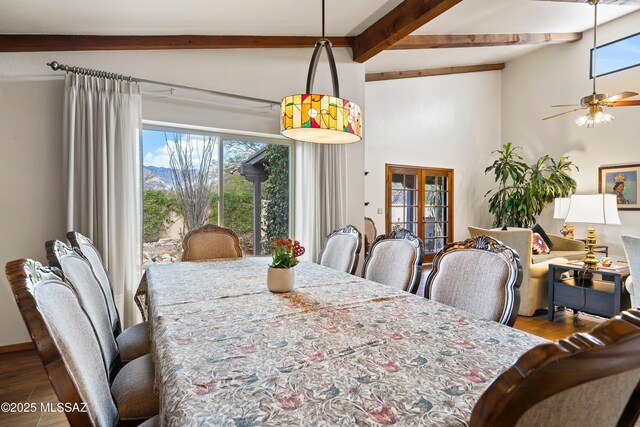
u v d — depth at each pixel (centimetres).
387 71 589
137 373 132
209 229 289
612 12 518
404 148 646
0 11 238
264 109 357
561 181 590
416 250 196
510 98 729
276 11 296
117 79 285
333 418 65
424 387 77
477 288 145
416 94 658
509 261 138
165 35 308
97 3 242
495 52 639
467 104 714
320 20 330
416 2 302
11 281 72
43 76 275
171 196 333
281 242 171
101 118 275
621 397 50
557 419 44
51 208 278
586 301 321
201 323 122
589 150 593
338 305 144
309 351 97
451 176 699
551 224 648
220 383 79
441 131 686
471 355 94
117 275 281
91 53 291
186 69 324
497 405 40
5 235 267
